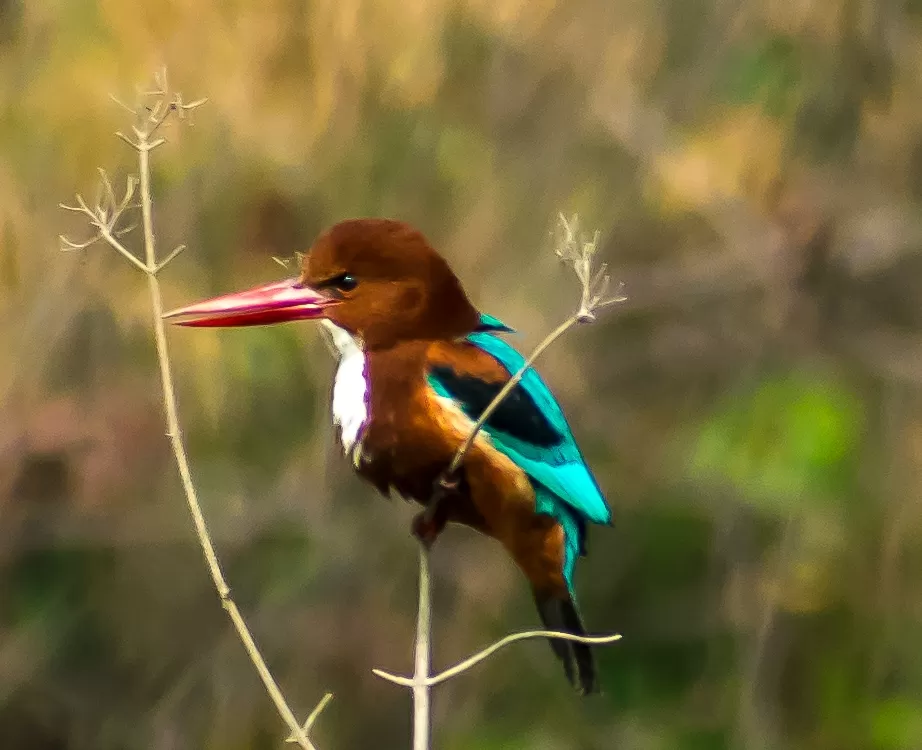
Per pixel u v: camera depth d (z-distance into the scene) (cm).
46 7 1095
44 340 1112
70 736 1268
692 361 1298
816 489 1195
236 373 1096
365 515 1252
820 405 1218
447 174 1153
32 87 1088
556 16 1173
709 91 1238
